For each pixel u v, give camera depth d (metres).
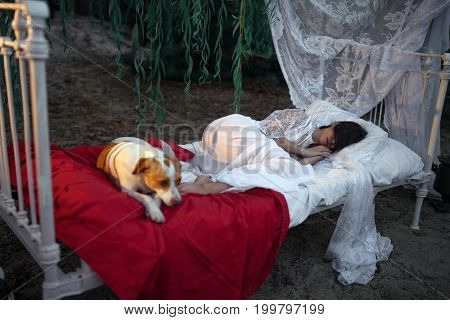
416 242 2.67
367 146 2.46
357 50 2.92
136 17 2.41
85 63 5.05
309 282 2.21
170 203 1.71
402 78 2.95
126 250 1.48
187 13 2.45
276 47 2.83
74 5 2.70
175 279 1.58
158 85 2.63
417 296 2.13
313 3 2.75
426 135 3.01
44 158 1.37
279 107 6.09
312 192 2.11
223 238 1.71
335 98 3.09
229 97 6.02
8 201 1.90
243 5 2.46
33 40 1.24
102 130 4.12
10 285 1.95
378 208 3.13
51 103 4.40
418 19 2.73
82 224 1.58
